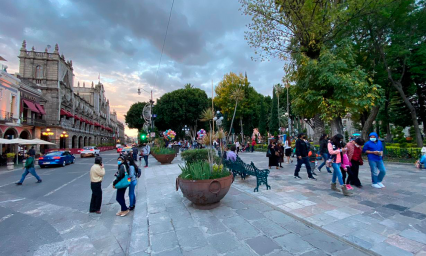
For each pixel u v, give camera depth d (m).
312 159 8.70
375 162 6.19
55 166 17.56
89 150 28.86
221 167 5.50
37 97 31.88
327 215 4.19
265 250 3.09
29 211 5.74
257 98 38.84
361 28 14.03
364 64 14.84
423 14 12.95
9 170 15.98
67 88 42.16
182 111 38.34
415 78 15.48
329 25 11.23
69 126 43.34
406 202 4.80
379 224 3.71
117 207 6.07
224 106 29.38
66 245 3.84
